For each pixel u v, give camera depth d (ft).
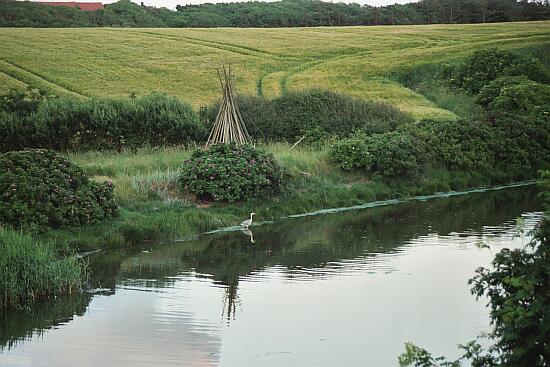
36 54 197.36
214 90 176.24
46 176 68.54
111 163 92.48
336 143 105.29
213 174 82.79
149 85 177.88
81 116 108.68
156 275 59.93
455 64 197.16
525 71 186.29
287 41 238.27
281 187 87.81
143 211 76.28
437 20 379.14
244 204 83.76
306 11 382.42
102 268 61.46
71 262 56.39
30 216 64.75
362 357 42.75
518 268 32.42
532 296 31.55
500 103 159.02
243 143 90.38
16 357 42.57
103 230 69.00
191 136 113.80
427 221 83.97
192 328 47.32
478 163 115.55
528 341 31.04
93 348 44.01
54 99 117.70
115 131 109.60
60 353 43.29
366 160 100.94
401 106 164.45
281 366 41.19
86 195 69.87
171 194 81.97
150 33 242.17
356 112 129.18
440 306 51.62
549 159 127.75
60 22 306.96
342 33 259.60
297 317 49.34
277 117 123.85
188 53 211.82
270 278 59.16
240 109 124.06
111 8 345.31
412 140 108.27
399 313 50.19
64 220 66.74
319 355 42.65
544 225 32.89
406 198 100.48
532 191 109.81
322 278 58.95
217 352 43.11
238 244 71.51
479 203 97.71
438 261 64.34
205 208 81.51
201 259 65.26
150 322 48.62
